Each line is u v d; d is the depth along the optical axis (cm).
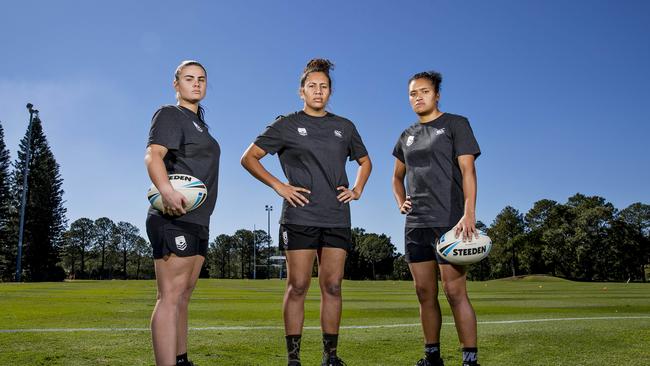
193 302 1111
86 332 510
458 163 368
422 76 385
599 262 7625
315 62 376
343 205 357
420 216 369
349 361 392
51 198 5344
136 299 1128
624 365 379
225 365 370
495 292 1886
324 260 350
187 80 324
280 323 630
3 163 4903
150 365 357
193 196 289
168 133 297
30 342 446
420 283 366
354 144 386
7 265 5028
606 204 8125
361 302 1164
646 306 1013
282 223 351
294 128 360
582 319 691
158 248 288
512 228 8981
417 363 367
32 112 3497
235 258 11512
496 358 404
